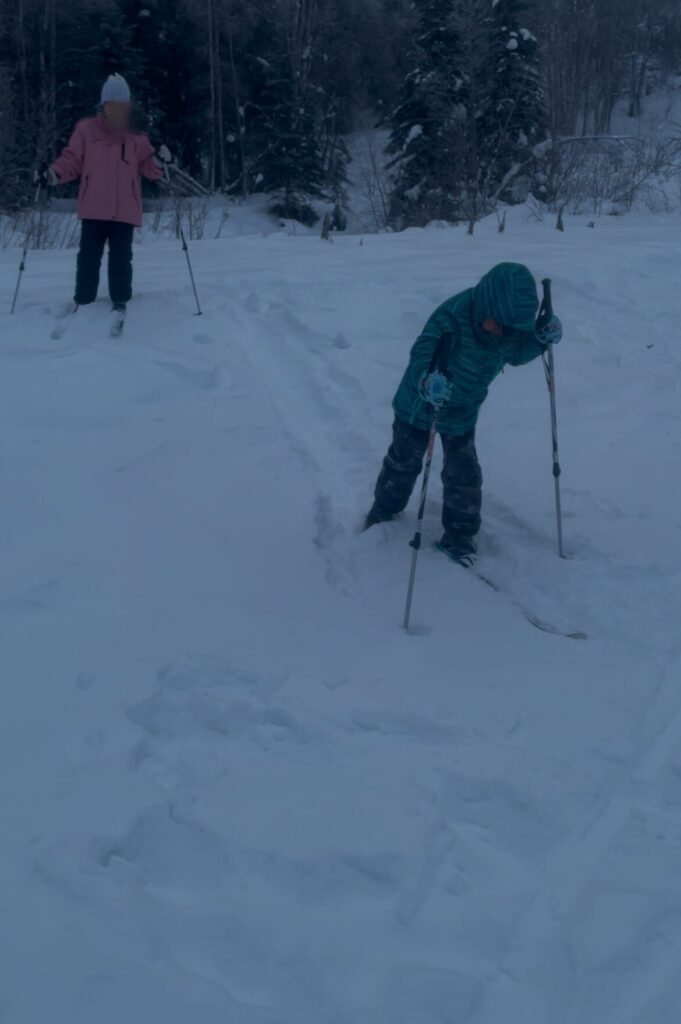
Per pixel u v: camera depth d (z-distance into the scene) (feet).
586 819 11.07
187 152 101.24
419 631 14.88
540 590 16.21
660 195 60.03
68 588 15.25
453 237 41.42
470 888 10.03
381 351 25.84
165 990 8.70
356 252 36.42
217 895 9.80
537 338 16.02
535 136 76.69
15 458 19.60
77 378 23.36
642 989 9.03
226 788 11.20
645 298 31.35
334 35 104.27
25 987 8.68
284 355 25.63
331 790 11.22
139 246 39.19
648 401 24.27
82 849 10.15
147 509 17.97
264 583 15.98
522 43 77.25
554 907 9.86
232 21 95.66
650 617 15.25
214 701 12.69
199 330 26.71
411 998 8.77
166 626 14.48
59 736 11.90
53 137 75.41
